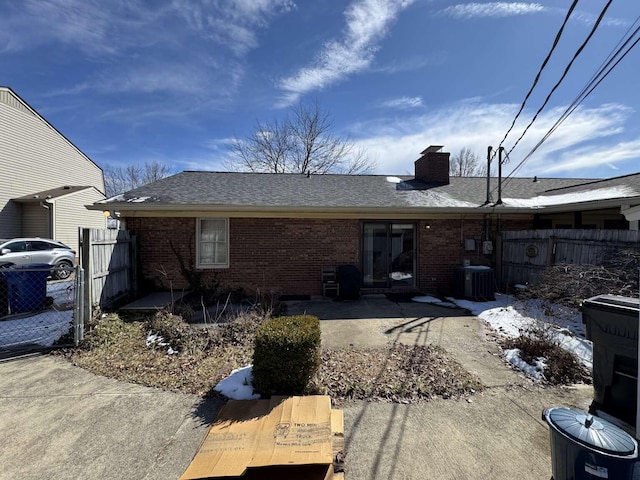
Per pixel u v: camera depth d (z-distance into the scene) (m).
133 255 8.15
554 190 10.84
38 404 3.35
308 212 8.74
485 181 12.21
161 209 8.17
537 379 3.95
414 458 2.61
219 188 9.54
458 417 3.17
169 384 3.77
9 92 14.88
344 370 4.10
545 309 5.95
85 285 5.42
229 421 2.89
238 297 8.41
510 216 9.54
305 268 9.01
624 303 3.01
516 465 2.53
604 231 6.50
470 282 8.30
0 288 6.41
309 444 2.55
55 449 2.67
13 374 4.05
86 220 16.45
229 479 2.29
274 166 24.50
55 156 17.33
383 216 9.05
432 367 4.22
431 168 11.76
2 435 2.86
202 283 8.78
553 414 2.28
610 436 2.01
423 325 6.10
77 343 4.87
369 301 8.20
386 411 3.26
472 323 6.24
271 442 2.58
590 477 1.96
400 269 9.39
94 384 3.79
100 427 2.97
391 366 4.23
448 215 9.32
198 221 8.81
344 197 9.24
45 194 15.38
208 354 4.61
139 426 2.99
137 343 5.06
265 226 8.92
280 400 3.27
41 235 14.84
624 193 7.55
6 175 14.46
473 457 2.62
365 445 2.76
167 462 2.54
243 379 3.75
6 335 5.31
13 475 2.39
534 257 8.23
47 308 6.83
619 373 2.95
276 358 3.44
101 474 2.41
